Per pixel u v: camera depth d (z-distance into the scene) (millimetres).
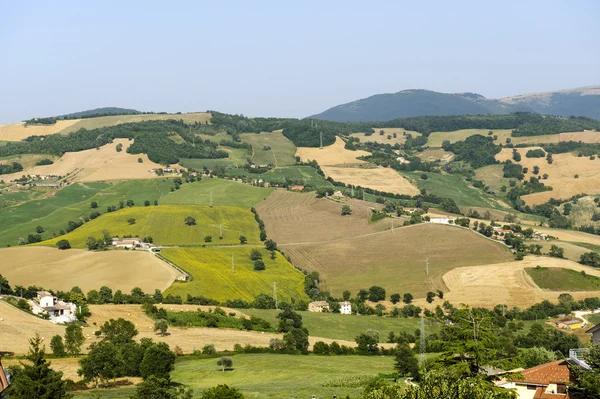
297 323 161000
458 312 58625
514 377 56688
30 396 69812
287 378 111000
